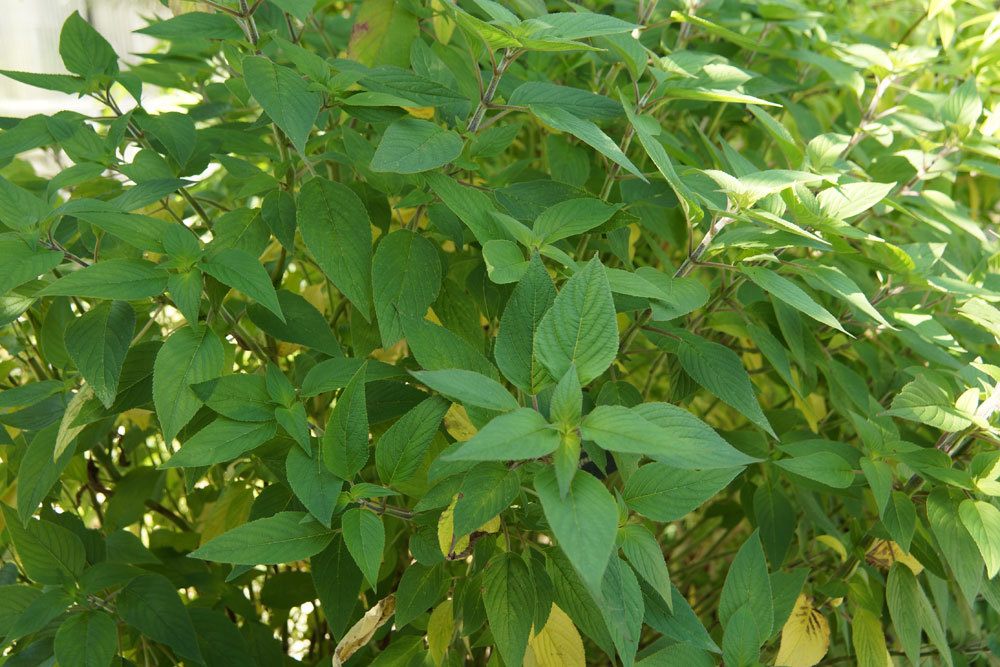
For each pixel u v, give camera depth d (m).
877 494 1.21
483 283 1.40
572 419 0.89
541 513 1.19
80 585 1.27
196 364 1.06
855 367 1.89
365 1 1.53
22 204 1.10
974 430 1.29
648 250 2.03
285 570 1.85
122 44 2.83
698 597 2.21
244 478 1.65
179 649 1.25
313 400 1.62
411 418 1.08
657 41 1.78
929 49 1.73
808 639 1.39
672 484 1.03
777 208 1.25
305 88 1.09
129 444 1.73
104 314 1.11
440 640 1.25
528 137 2.12
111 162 1.32
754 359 1.96
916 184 1.72
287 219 1.28
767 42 1.98
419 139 1.10
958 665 1.68
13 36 3.06
